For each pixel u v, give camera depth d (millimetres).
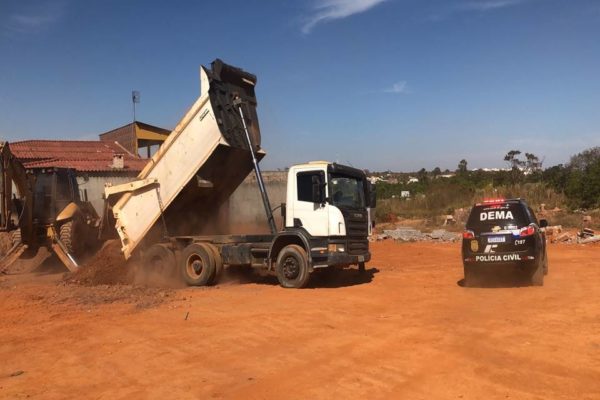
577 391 5613
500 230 12375
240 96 14578
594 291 11586
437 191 44156
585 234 24422
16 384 6453
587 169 38188
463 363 6652
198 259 14164
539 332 8039
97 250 18406
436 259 19594
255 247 13961
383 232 29656
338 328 8711
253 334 8453
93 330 9031
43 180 17719
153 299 11773
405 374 6316
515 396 5520
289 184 13641
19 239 17188
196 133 13797
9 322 9836
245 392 5883
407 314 9711
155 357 7352
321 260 13148
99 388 6219
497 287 12594
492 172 54031
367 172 15031
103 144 41125
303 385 6039
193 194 14555
